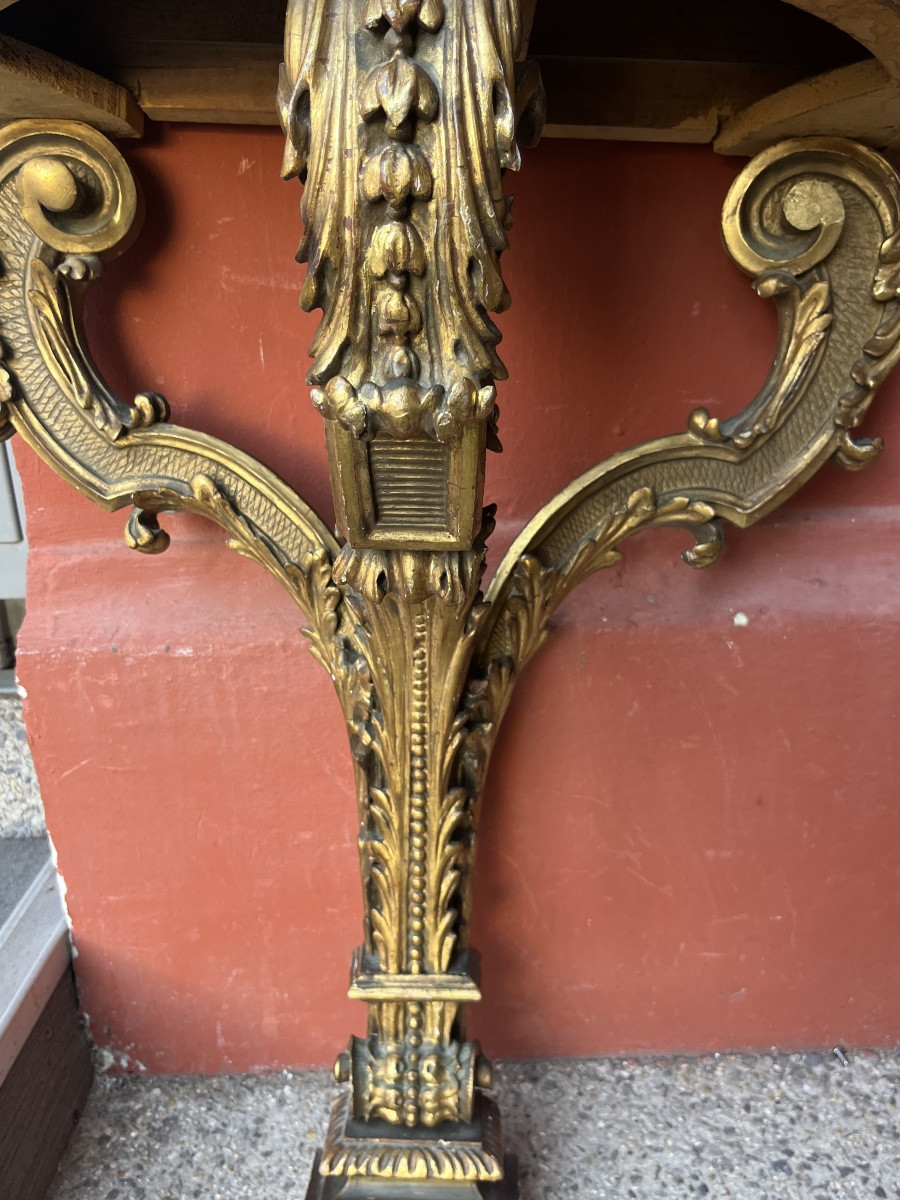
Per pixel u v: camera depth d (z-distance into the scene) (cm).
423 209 35
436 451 40
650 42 50
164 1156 70
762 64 50
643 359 61
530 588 54
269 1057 77
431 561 44
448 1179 59
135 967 73
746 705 66
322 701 65
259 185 56
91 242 49
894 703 67
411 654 51
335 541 54
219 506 53
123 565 64
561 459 63
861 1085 75
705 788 69
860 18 34
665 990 76
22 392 52
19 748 80
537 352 60
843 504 66
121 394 60
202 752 67
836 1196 67
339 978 74
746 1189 68
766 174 49
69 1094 71
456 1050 60
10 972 66
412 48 34
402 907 58
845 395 52
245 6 48
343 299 36
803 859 71
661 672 65
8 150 48
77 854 69
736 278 59
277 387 61
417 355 37
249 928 72
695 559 56
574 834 70
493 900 72
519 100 38
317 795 68
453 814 56
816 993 76
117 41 48
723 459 53
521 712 66
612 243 58
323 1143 71
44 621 64
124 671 64
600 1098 74
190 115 51
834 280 51
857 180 49
